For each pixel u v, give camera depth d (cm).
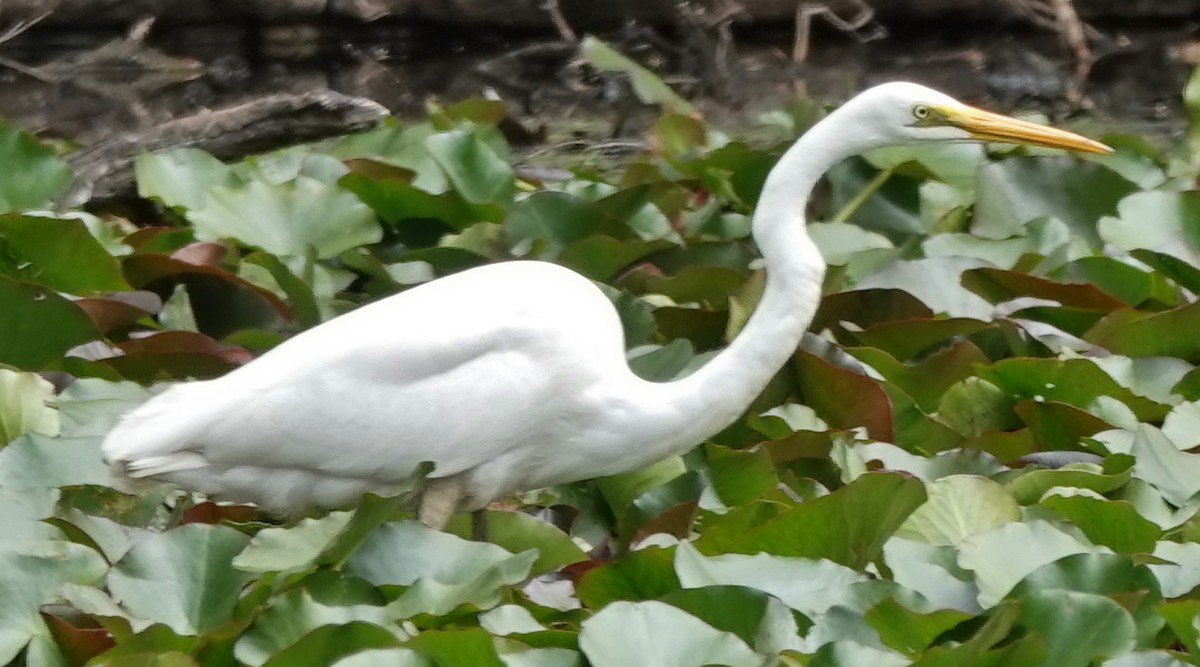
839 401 975
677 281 1139
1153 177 1483
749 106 2191
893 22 2353
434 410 786
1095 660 646
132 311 1029
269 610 647
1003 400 1016
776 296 837
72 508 758
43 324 962
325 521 726
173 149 1300
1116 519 801
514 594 722
